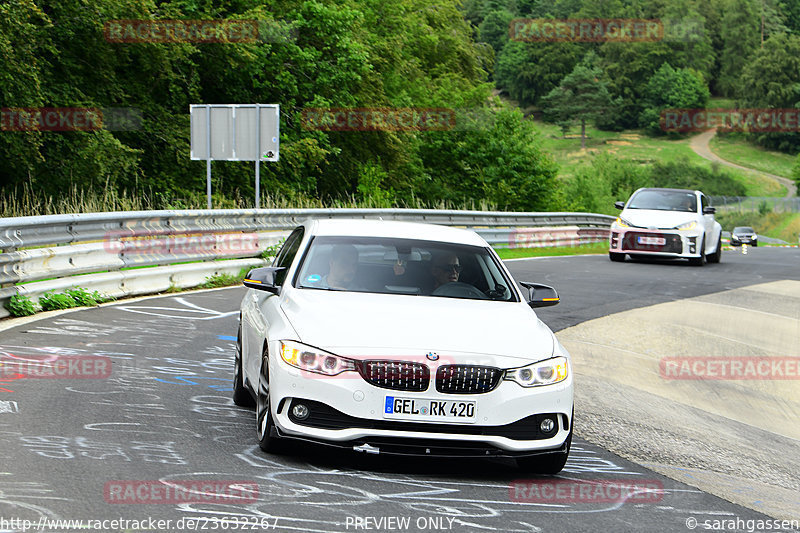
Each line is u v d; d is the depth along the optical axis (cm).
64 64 3303
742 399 1234
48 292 1416
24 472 617
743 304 2047
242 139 2627
